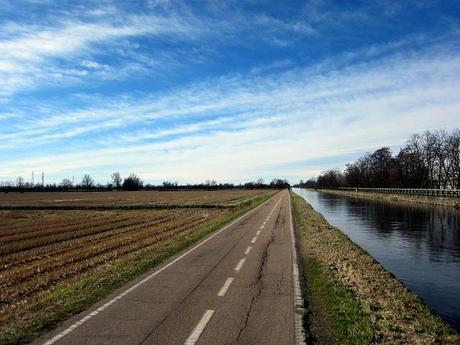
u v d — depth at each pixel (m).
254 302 9.95
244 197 93.12
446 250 23.19
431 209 51.28
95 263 16.08
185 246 19.77
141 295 10.55
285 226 29.59
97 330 7.95
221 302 9.94
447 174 81.31
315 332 8.02
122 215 43.53
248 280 12.32
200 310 9.27
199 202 68.50
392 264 19.39
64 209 54.38
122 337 7.58
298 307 9.55
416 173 91.06
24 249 21.44
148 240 22.50
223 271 13.68
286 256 16.75
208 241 21.48
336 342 7.51
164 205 57.91
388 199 78.69
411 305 10.26
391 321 8.73
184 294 10.66
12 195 114.25
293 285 11.70
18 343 7.28
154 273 13.31
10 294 11.46
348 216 44.94
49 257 18.66
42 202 72.06
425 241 26.55
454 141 78.25
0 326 8.24
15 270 15.04
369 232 31.12
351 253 17.81
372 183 125.62
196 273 13.34
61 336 7.61
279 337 7.66
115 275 12.91
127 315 8.88
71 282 12.65
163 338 7.54
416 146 90.00
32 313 9.12
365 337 7.68
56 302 9.91
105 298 10.25
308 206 54.94
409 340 7.70
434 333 8.18
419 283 15.75
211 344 7.30
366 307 9.65
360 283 12.19
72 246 21.67
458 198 52.28
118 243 21.70
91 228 30.75
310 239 22.42
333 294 10.70
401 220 39.56
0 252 20.08
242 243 20.70
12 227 31.98
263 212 44.72
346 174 168.75
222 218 36.25
